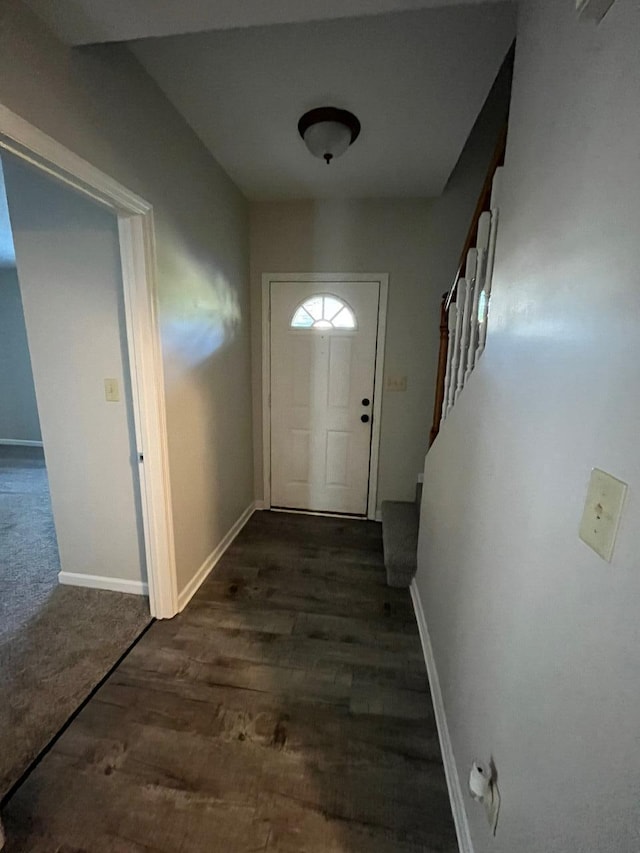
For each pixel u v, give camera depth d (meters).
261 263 3.02
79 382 2.02
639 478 0.48
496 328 1.11
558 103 0.77
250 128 1.98
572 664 0.62
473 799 1.07
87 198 1.45
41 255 1.90
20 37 1.06
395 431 3.12
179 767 1.32
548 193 0.80
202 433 2.33
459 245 2.80
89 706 1.54
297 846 1.12
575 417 0.66
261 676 1.70
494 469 1.06
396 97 1.71
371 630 2.00
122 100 1.47
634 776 0.47
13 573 2.41
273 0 1.04
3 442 5.44
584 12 0.62
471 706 1.14
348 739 1.43
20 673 1.69
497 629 0.97
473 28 1.35
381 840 1.14
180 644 1.87
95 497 2.16
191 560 2.26
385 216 2.84
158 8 1.07
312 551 2.76
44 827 1.15
